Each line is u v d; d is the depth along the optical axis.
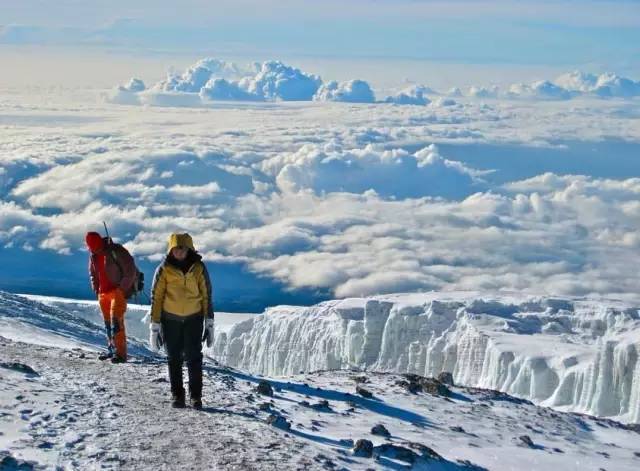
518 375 91.12
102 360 16.19
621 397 73.31
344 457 9.78
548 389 87.69
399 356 119.19
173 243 11.55
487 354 98.38
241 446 9.19
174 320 11.60
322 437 11.12
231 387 14.51
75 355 16.86
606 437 16.94
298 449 9.48
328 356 134.12
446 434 14.08
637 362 71.31
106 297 16.22
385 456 10.38
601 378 75.44
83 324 40.34
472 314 112.75
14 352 16.14
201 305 11.75
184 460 8.41
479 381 98.50
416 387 17.92
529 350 93.19
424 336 116.38
